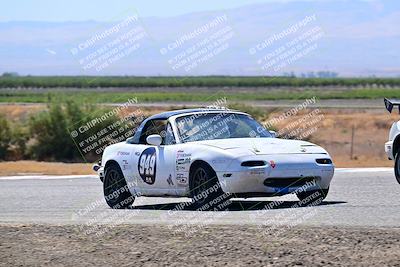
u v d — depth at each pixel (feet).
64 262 83.92
